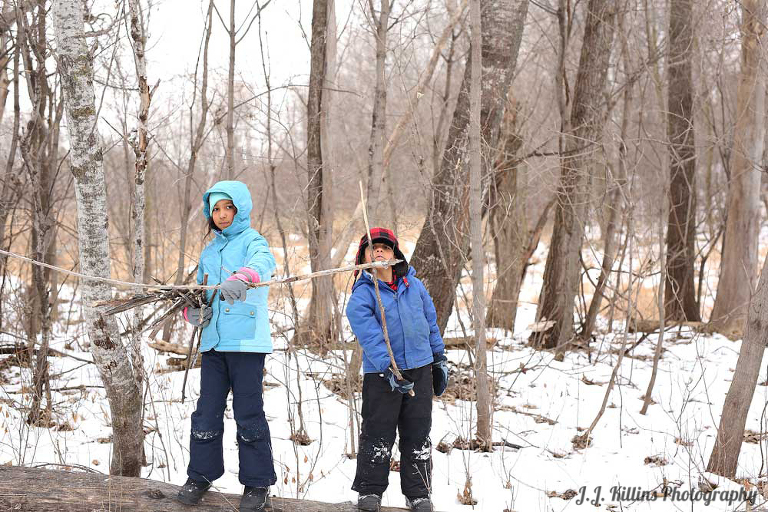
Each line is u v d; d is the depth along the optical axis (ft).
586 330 28.32
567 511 12.22
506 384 21.53
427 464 11.36
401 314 11.25
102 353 11.04
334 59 22.82
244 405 10.66
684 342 29.22
